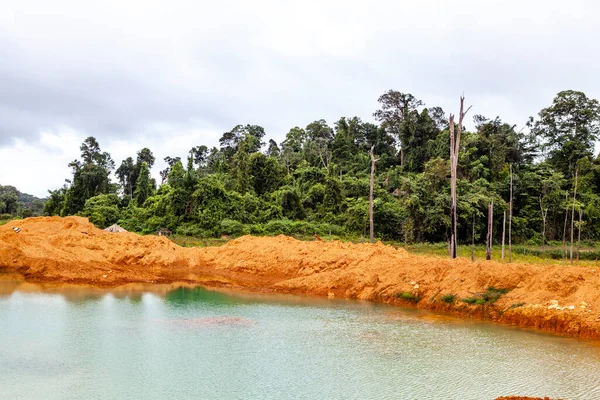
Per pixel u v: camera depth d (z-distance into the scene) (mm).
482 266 21266
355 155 73562
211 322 17922
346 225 49719
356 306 21703
